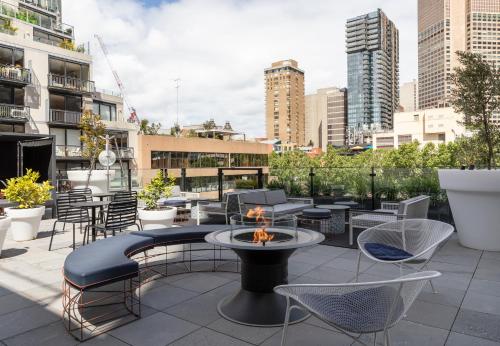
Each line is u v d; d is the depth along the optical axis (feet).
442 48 431.02
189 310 12.10
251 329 10.71
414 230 14.82
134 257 18.89
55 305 12.62
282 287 8.20
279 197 28.86
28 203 24.11
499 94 20.93
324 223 25.00
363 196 30.86
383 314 8.05
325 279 15.24
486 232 19.62
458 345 9.66
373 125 531.91
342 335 10.32
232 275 15.87
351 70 602.03
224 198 26.94
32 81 100.94
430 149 209.56
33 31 117.29
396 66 650.43
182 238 15.72
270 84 562.25
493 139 21.81
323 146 630.74
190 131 221.87
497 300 12.76
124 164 129.18
